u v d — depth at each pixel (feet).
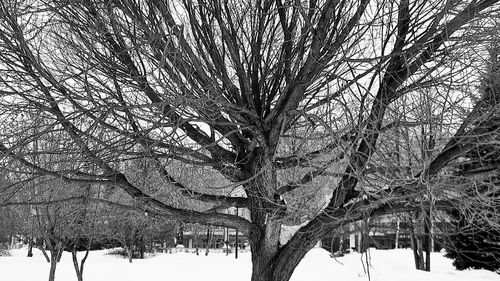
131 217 39.06
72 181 15.62
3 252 123.24
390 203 15.11
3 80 13.34
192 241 189.16
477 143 13.07
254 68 16.43
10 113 14.29
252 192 16.70
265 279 16.98
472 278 48.78
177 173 19.26
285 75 16.14
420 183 13.11
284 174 17.46
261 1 16.21
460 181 15.19
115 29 13.24
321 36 13.43
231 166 17.03
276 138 15.40
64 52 15.08
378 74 14.28
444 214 17.92
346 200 16.03
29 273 68.03
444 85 13.42
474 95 13.75
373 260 69.21
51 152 14.05
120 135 14.38
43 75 12.54
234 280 62.44
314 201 17.04
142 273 70.44
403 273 53.36
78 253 117.08
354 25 13.67
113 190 30.81
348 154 12.71
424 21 13.94
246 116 15.24
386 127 13.42
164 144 15.30
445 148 14.16
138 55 14.20
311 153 15.38
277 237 16.93
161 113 12.73
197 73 13.99
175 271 72.95
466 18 12.88
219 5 14.99
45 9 12.67
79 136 13.33
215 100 13.03
